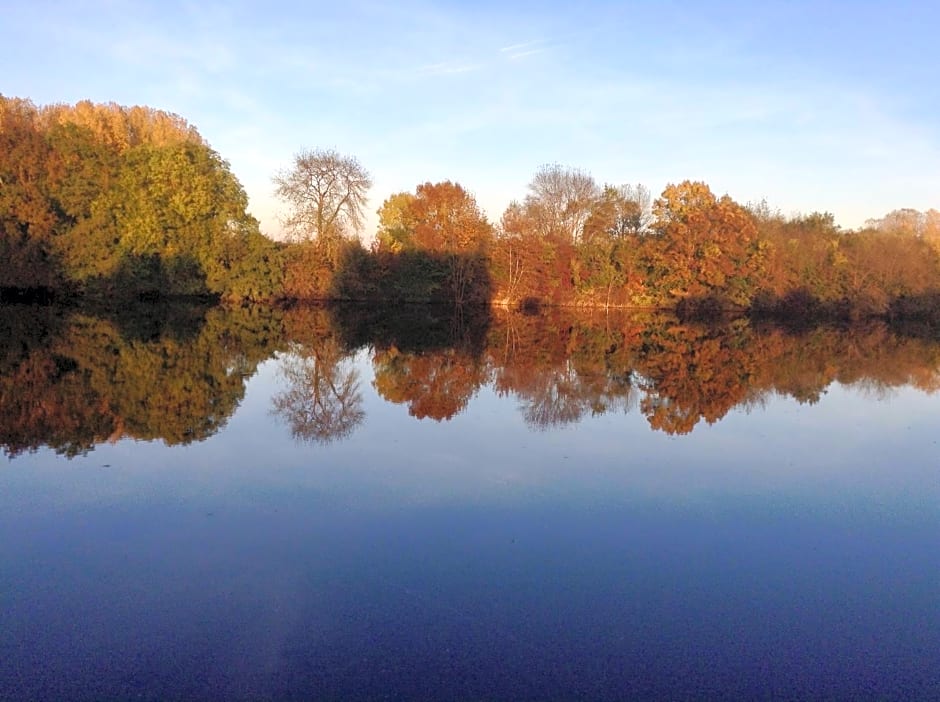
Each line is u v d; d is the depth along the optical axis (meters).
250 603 5.43
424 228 51.81
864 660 4.90
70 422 11.17
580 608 5.52
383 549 6.54
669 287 51.72
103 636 4.91
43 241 36.78
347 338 28.61
